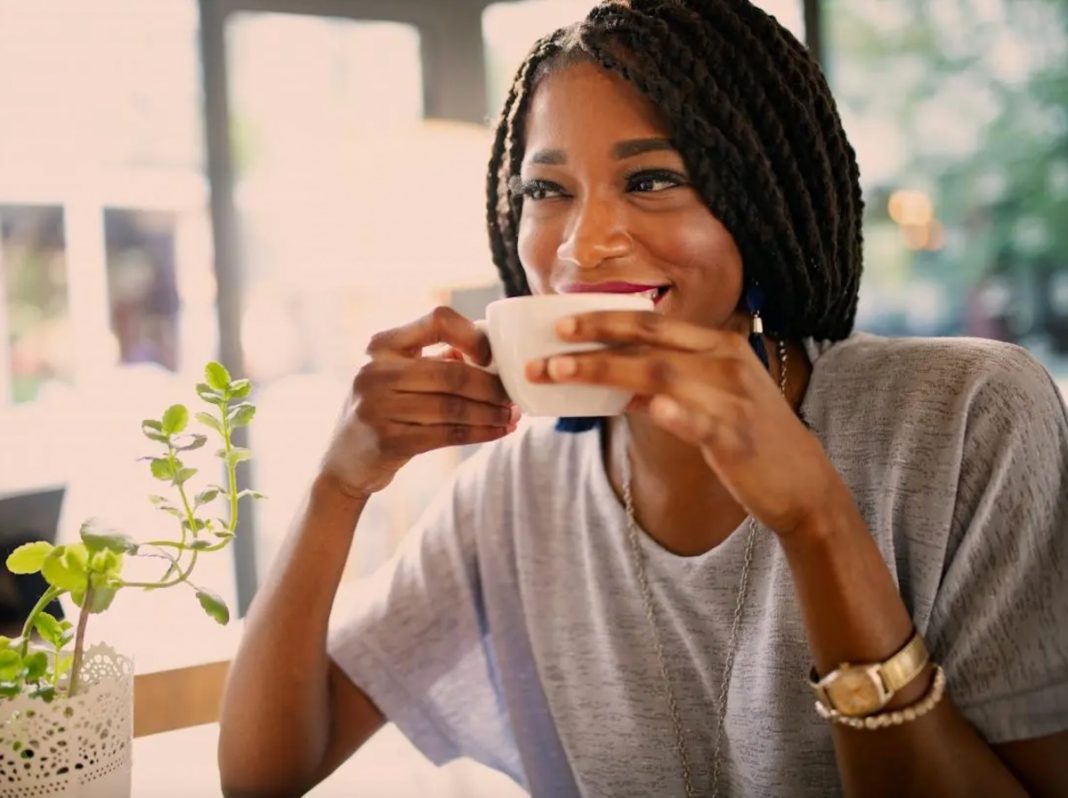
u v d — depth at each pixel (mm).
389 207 2697
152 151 3242
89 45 3186
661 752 971
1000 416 815
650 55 794
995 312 2984
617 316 607
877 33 2934
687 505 938
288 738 963
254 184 3223
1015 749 773
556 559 1040
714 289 840
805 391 925
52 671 786
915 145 2969
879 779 723
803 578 697
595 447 1013
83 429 3289
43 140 3227
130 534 745
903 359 886
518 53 3369
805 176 847
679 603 938
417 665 1089
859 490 871
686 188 811
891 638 705
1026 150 2918
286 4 3129
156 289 3326
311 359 3332
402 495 3082
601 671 1003
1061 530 804
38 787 716
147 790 953
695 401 607
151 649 1244
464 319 787
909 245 3002
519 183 903
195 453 3088
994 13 2887
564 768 1058
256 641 967
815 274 880
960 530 817
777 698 877
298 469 3312
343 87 3273
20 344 3297
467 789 987
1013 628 782
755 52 812
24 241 3266
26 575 1032
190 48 3137
